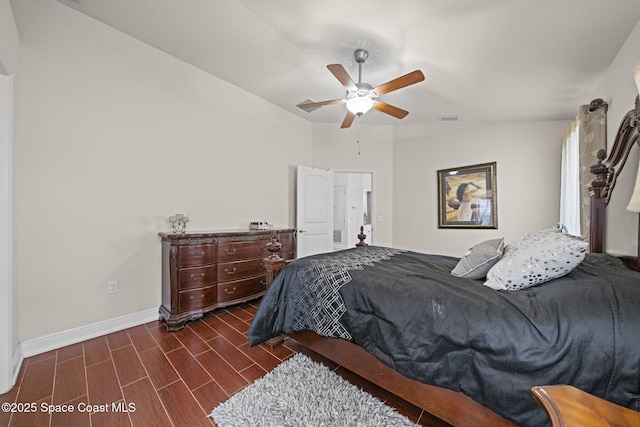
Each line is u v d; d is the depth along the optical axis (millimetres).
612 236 1840
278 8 2102
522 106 3375
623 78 2137
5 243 1684
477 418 1210
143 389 1671
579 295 1160
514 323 1134
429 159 4645
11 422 1404
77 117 2312
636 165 1560
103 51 2453
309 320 1823
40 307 2121
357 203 8305
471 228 4250
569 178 3232
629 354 965
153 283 2789
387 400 1574
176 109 2984
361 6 1982
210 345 2236
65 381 1743
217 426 1376
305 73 3188
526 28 1997
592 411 645
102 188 2453
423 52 2447
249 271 3184
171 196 2949
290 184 4492
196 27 2451
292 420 1395
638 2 1688
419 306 1378
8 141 1722
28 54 2070
